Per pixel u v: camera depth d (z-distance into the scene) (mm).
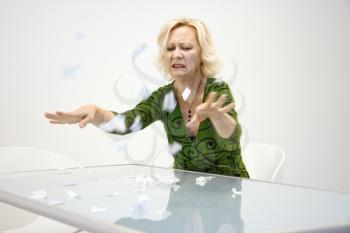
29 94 2953
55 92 3012
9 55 2896
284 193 1168
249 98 3191
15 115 2916
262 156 2096
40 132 2980
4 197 1119
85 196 1085
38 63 2973
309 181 3244
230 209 938
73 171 1640
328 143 3254
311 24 3236
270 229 762
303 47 3234
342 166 3264
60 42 3018
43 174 1537
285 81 3236
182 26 1795
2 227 1990
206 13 3195
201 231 744
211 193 1153
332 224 815
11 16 2900
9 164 1919
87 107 1598
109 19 3107
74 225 868
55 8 3006
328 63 3248
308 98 3242
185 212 897
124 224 786
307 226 789
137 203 991
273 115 3223
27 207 1023
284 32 3232
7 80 2893
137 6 3158
